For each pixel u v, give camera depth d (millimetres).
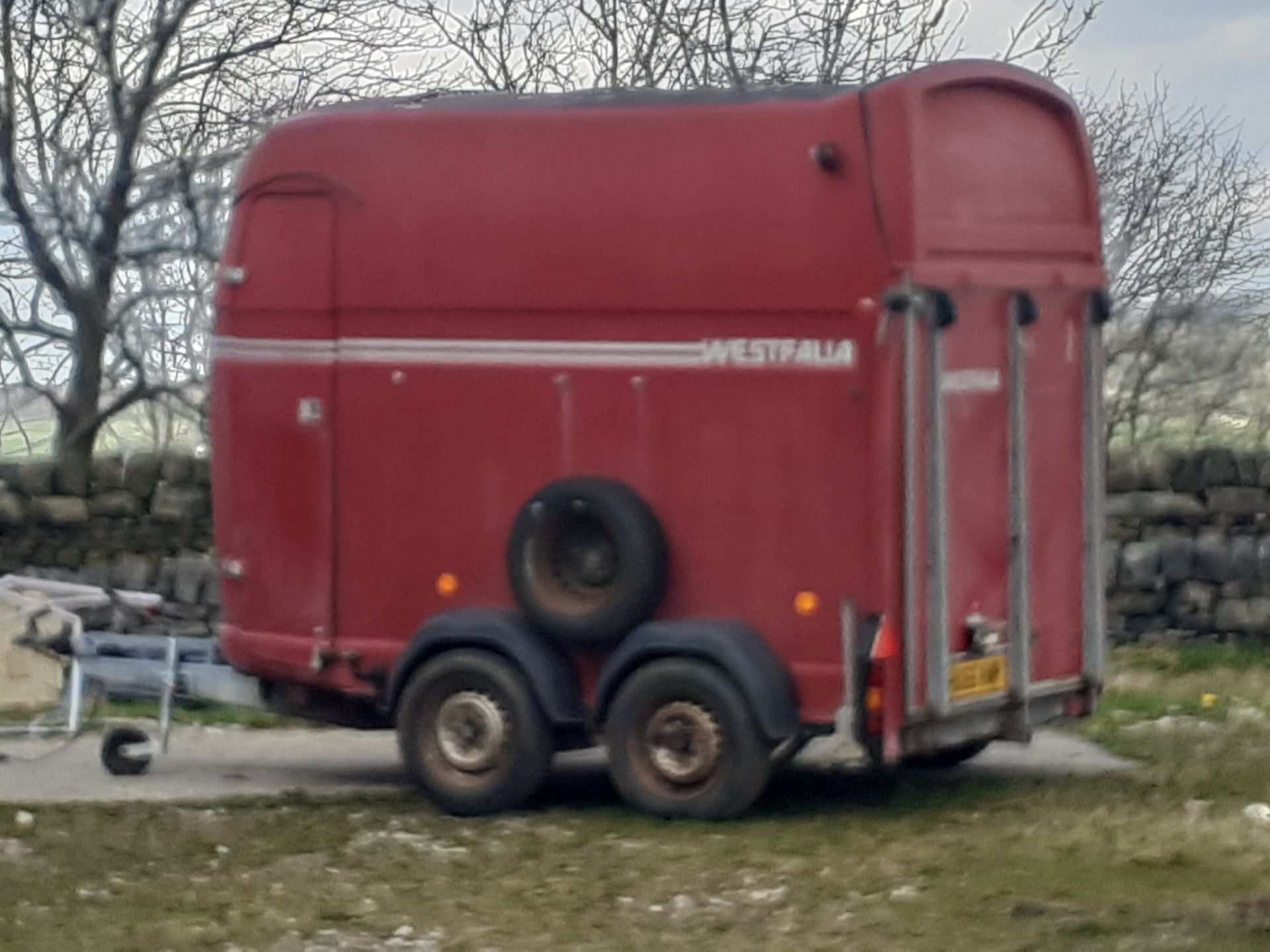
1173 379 21312
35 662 12453
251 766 12648
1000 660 10664
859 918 8211
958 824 10258
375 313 11148
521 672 10781
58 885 9219
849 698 10023
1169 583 17078
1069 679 11305
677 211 10414
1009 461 10664
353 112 11250
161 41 17578
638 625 10453
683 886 8992
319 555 11359
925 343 10008
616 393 10586
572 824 10531
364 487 11234
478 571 10984
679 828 10281
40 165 17859
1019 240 10695
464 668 10859
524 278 10750
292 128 11336
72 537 16828
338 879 9281
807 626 10219
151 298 18219
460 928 8344
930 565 10086
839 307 10055
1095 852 9297
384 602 11227
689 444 10422
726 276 10297
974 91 10484
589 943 8031
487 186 10852
